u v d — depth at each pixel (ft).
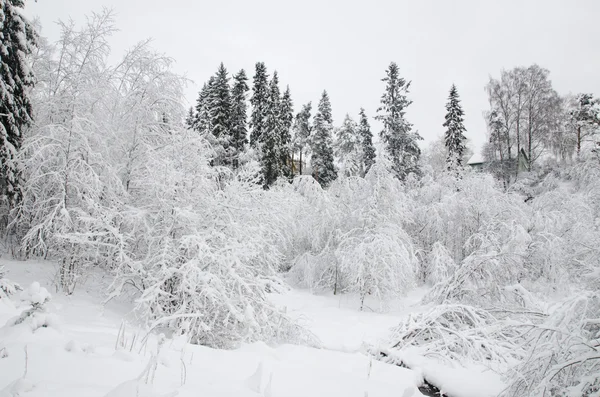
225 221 29.40
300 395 13.28
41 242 27.37
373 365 21.56
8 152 28.37
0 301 17.65
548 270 40.04
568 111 100.83
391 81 83.25
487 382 19.98
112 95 34.45
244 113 88.43
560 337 14.84
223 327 25.20
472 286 30.63
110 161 32.24
